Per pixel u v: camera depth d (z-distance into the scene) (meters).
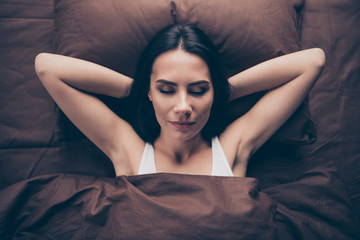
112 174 0.99
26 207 0.89
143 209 0.74
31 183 0.90
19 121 1.01
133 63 0.92
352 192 1.04
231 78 0.90
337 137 1.06
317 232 0.89
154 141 0.91
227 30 0.91
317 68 0.88
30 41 1.05
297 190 0.95
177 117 0.75
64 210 0.87
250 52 0.92
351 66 1.12
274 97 0.89
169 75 0.73
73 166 0.99
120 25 0.91
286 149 1.03
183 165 0.88
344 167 1.05
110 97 0.93
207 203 0.75
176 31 0.77
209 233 0.72
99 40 0.90
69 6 0.94
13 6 1.06
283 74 0.88
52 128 1.01
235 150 0.88
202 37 0.78
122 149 0.88
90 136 0.87
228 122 0.97
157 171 0.87
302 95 0.89
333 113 1.08
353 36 1.14
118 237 0.73
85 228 0.82
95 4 0.92
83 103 0.84
